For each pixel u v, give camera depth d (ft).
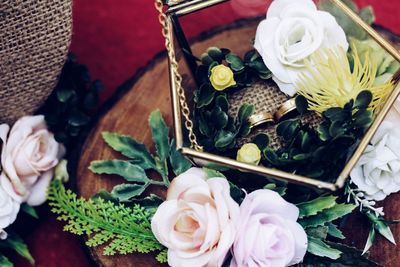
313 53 1.77
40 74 1.97
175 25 1.83
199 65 1.87
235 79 1.83
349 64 1.81
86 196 1.98
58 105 2.05
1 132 1.97
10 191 1.93
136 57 2.40
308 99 1.76
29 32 1.89
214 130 1.79
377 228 1.85
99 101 2.34
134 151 1.98
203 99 1.80
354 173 1.82
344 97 1.75
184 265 1.73
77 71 2.09
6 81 1.96
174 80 1.77
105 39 2.39
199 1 1.80
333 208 1.78
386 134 1.79
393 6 2.40
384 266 1.85
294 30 1.78
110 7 2.41
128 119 2.06
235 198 1.80
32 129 2.01
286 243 1.71
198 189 1.72
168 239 1.75
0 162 1.97
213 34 2.09
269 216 1.72
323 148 1.69
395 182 1.83
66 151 2.10
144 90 2.08
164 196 1.93
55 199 1.97
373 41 1.81
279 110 1.79
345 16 1.79
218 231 1.70
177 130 1.74
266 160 1.77
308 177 1.72
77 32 2.38
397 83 1.72
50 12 1.87
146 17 2.41
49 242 2.17
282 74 1.78
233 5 2.24
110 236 1.89
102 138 2.03
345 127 1.72
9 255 2.12
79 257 2.16
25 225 2.13
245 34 2.08
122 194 1.91
